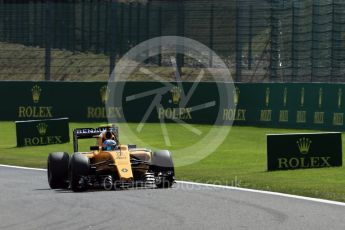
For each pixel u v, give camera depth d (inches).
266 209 1540.4
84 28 7219.5
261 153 3213.6
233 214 1470.2
